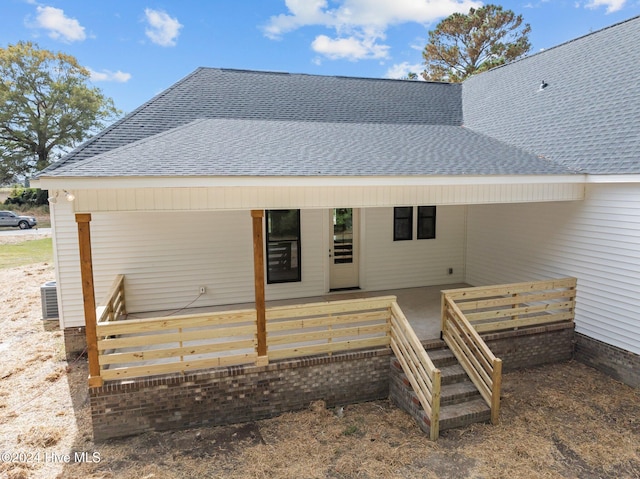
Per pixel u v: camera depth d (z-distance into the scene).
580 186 7.49
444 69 31.09
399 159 6.94
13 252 21.17
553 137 8.35
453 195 6.84
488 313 7.26
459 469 4.93
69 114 38.81
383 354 6.61
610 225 7.11
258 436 5.68
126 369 5.61
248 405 6.06
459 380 6.43
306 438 5.60
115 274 8.23
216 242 8.71
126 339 5.62
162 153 6.09
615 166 6.69
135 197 5.36
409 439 5.54
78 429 5.87
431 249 10.52
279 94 10.98
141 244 8.29
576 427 5.78
